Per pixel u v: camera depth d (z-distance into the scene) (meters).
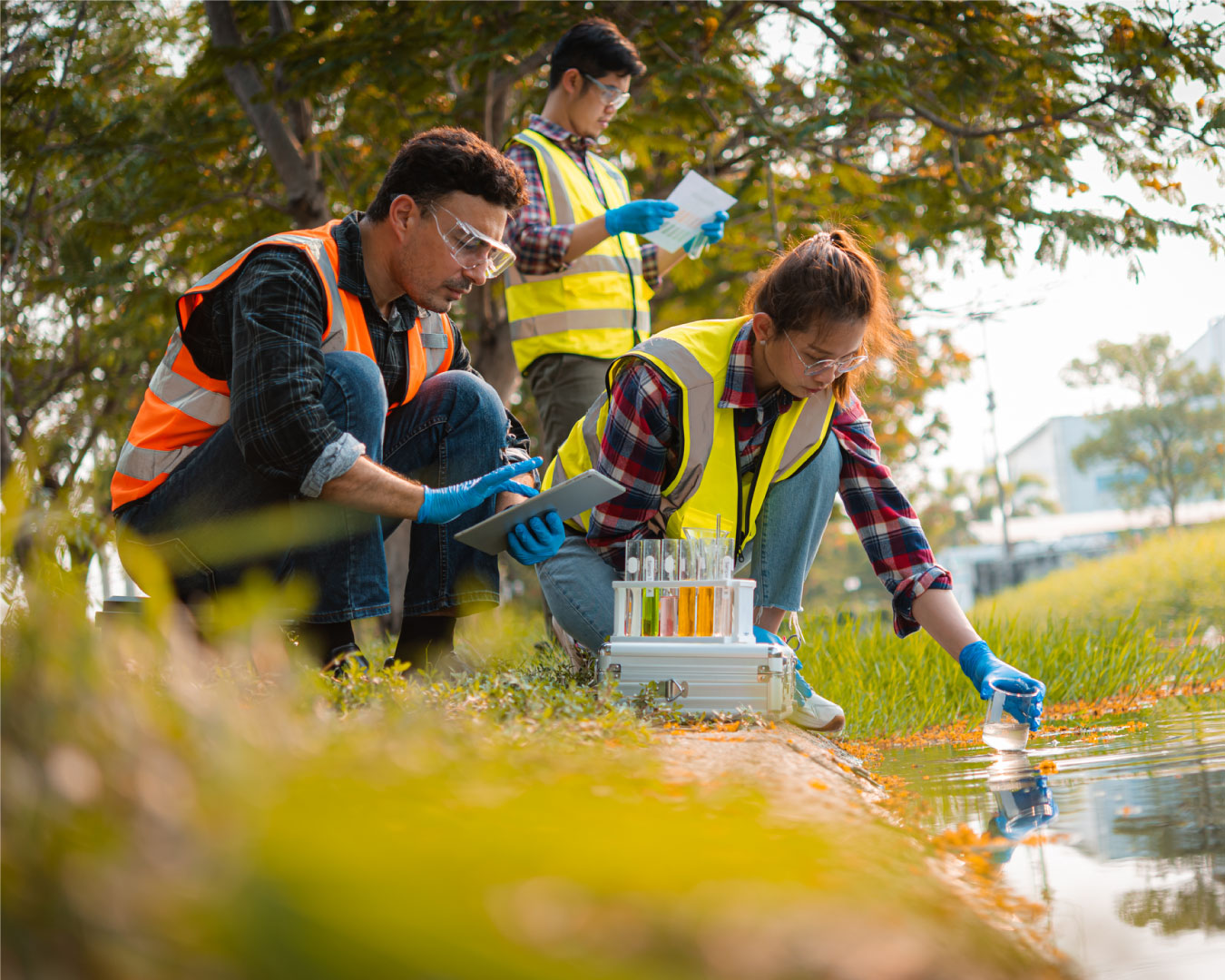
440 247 2.73
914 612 3.02
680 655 2.56
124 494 2.73
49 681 0.62
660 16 7.39
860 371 2.99
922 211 8.89
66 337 11.23
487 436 3.01
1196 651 5.00
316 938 0.43
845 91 7.59
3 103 8.83
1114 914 1.19
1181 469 43.16
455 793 0.75
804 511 2.97
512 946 0.44
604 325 4.42
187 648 0.84
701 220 4.18
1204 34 6.92
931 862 1.33
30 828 0.52
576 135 4.61
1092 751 2.64
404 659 2.92
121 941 0.46
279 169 8.61
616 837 0.54
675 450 2.92
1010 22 7.58
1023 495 66.00
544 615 4.70
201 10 10.18
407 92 7.61
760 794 0.93
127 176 9.15
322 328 2.71
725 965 0.52
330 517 2.53
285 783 0.62
